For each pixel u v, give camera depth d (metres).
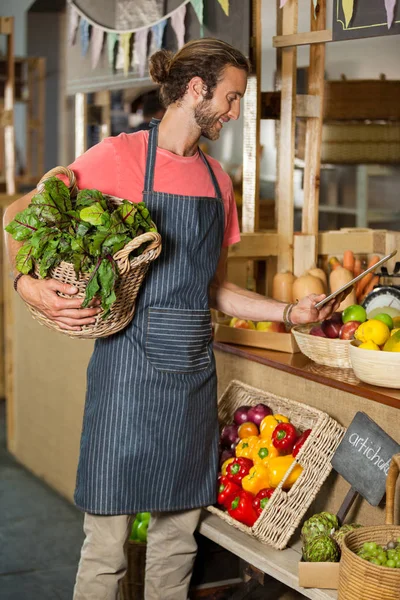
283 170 3.18
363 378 2.32
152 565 2.60
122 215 2.13
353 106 4.25
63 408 4.18
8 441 4.93
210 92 2.29
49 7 8.99
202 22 3.25
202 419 2.45
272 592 2.64
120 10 3.79
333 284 3.05
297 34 3.04
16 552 3.60
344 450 2.32
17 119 9.67
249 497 2.45
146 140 2.37
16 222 2.11
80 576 2.46
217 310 2.81
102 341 2.37
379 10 2.62
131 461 2.33
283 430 2.50
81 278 2.07
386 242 3.24
